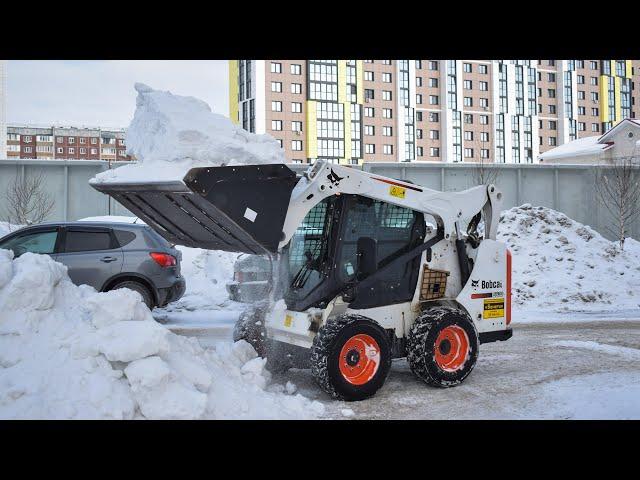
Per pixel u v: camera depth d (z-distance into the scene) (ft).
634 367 23.32
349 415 17.04
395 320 20.71
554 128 361.92
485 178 68.18
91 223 31.50
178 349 16.76
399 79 325.62
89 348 15.11
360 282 19.70
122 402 14.42
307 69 305.94
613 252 47.47
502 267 22.74
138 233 31.99
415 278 21.11
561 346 27.86
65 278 17.94
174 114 19.02
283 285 20.31
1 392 14.10
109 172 18.93
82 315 16.71
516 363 24.17
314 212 19.99
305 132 305.73
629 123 195.31
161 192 17.87
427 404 18.24
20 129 492.95
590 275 44.73
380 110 323.78
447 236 21.68
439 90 334.44
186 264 45.32
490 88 343.26
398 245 20.85
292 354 21.39
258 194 17.58
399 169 67.97
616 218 71.00
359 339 18.62
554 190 71.67
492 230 22.97
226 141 18.84
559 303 41.83
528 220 49.47
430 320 19.98
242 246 19.45
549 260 45.85
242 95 310.65
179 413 14.58
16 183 61.26
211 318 37.24
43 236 30.63
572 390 19.76
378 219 20.45
